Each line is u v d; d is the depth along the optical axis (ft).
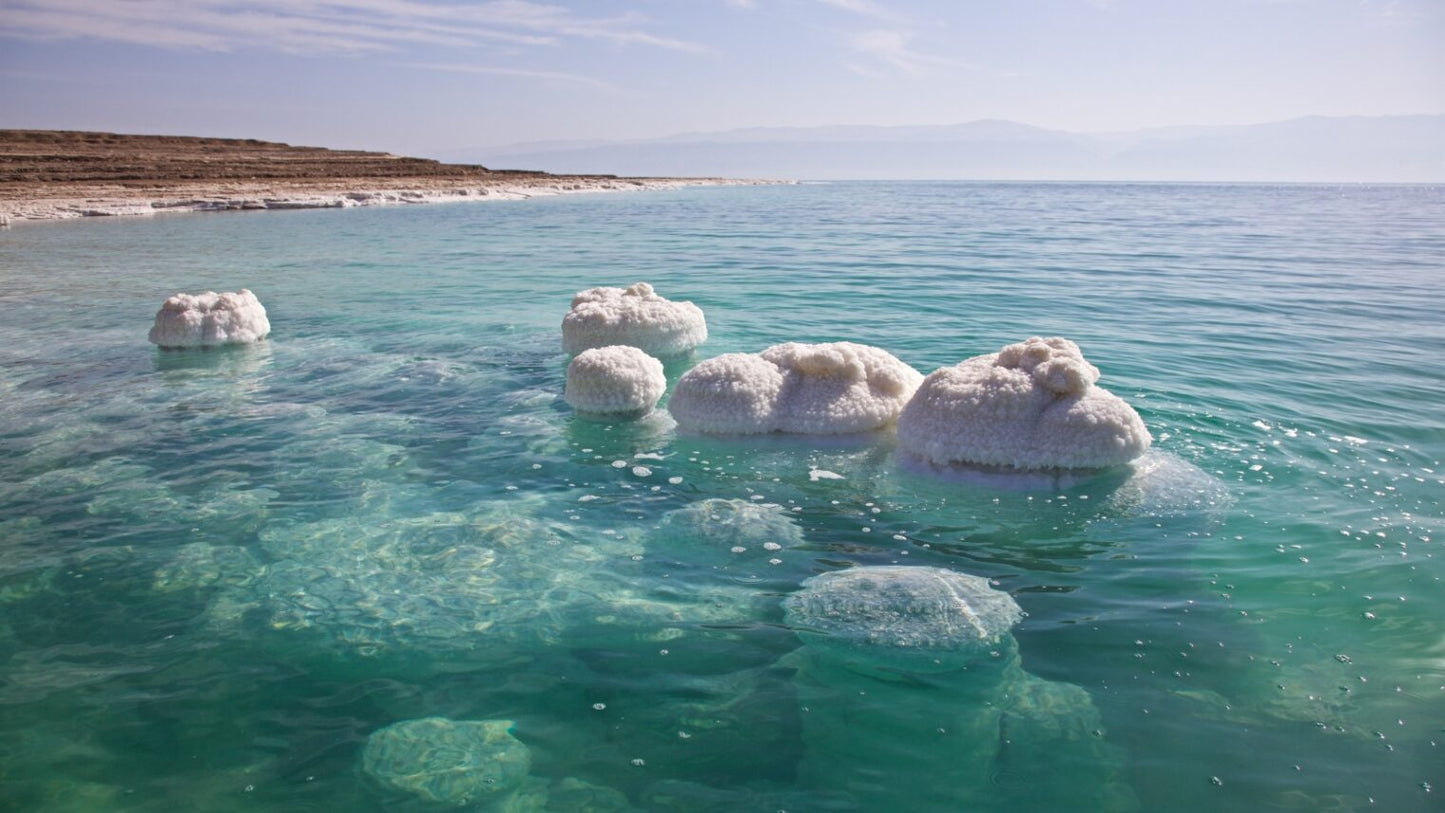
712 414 18.79
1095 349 25.70
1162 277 42.63
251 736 9.11
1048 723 9.11
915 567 12.57
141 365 25.48
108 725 9.28
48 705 9.62
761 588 12.22
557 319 32.58
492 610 11.67
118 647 10.82
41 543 13.67
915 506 14.90
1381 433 17.90
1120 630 10.87
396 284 42.01
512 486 16.07
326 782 8.38
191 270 47.57
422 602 11.89
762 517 14.56
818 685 9.91
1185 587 11.94
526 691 9.87
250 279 43.88
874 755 8.66
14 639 10.97
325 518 14.66
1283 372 22.76
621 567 12.89
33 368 25.11
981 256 53.06
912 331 29.09
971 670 10.11
